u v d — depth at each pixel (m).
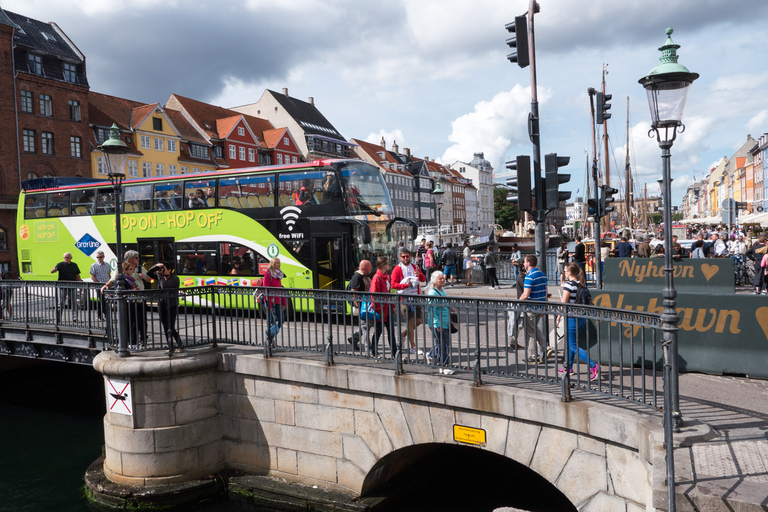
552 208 9.79
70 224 19.80
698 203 150.12
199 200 17.09
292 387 9.30
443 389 7.64
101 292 10.95
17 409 16.61
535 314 7.21
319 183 15.41
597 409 6.38
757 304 8.30
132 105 57.28
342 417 8.82
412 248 17.19
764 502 4.38
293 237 15.57
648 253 18.41
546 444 6.91
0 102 42.69
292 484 9.28
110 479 9.87
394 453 8.67
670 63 5.71
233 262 16.41
